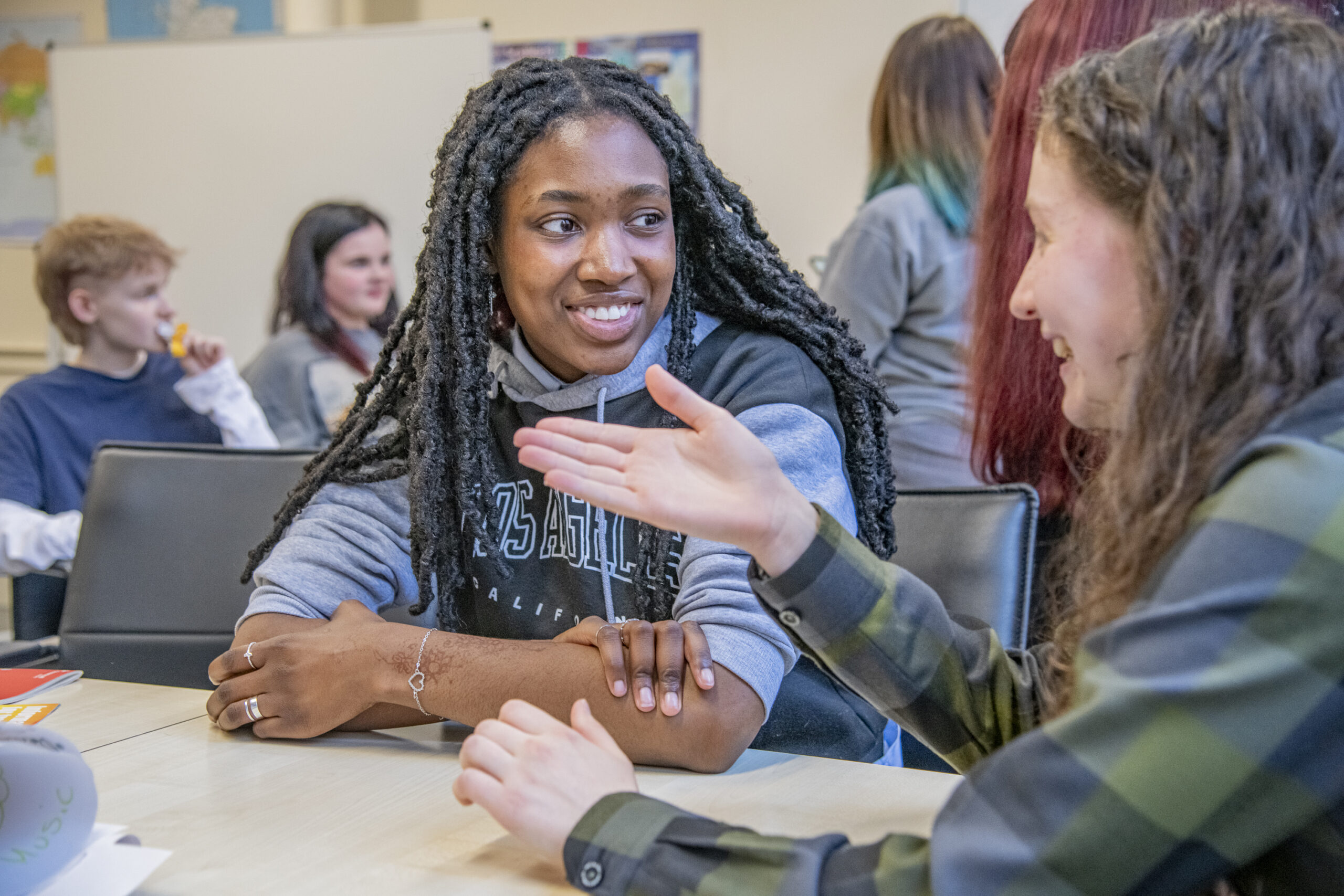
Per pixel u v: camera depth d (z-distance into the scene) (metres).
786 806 0.73
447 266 1.00
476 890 0.60
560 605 1.04
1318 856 0.53
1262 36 0.55
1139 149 0.55
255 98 3.67
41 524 1.88
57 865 0.56
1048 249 0.60
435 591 1.13
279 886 0.60
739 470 0.69
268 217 3.69
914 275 1.90
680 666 0.83
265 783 0.77
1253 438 0.52
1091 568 0.65
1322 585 0.47
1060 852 0.50
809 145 3.70
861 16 3.61
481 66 3.54
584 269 0.94
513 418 1.08
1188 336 0.54
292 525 1.14
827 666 0.75
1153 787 0.48
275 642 0.93
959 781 0.78
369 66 3.60
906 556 1.16
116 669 1.34
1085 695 0.52
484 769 0.64
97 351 2.22
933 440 1.90
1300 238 0.52
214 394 2.19
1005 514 1.13
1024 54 1.23
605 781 0.62
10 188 4.27
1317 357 0.52
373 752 0.85
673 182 1.01
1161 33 0.58
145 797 0.74
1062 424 1.24
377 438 1.13
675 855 0.57
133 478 1.39
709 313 1.08
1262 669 0.47
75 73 3.77
